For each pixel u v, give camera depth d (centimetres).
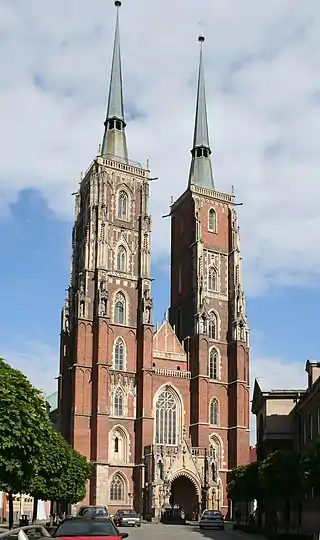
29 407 3894
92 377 12850
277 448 8856
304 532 7075
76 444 12356
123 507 12444
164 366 13788
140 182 14675
